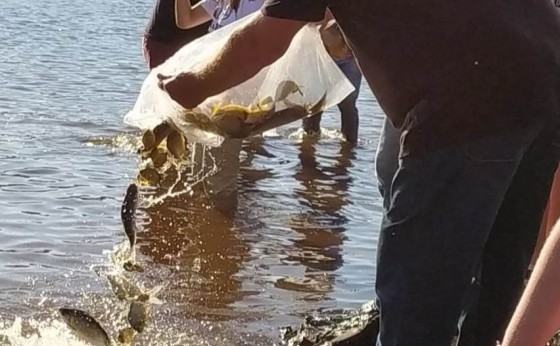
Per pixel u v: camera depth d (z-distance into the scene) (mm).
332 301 5070
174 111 4109
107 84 11891
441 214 3359
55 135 8516
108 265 5273
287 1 3354
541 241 4062
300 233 6289
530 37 3355
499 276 3701
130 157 7875
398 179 3404
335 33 4188
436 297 3414
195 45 4051
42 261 5285
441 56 3283
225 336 4527
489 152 3311
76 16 20344
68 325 4191
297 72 4184
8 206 6285
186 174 6770
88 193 6734
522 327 2303
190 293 5047
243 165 8125
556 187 3977
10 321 4477
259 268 5535
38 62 13289
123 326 4492
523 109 3312
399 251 3420
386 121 3994
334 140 9469
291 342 4496
